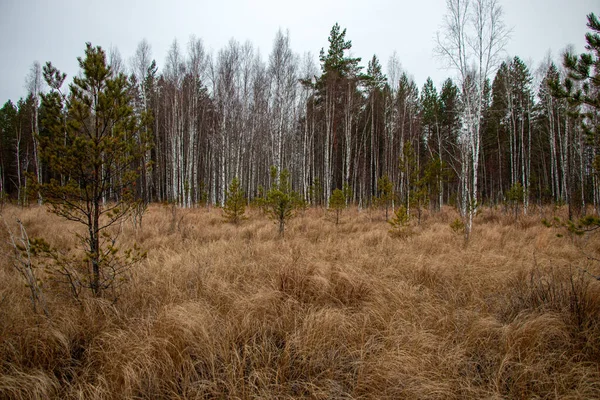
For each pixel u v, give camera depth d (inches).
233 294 154.3
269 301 143.8
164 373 97.0
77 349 115.1
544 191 812.0
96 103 141.9
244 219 448.1
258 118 857.5
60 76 154.2
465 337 118.6
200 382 95.7
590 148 490.0
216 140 960.9
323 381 98.0
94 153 133.8
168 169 913.5
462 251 246.1
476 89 411.2
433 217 534.0
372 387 93.0
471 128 377.4
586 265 193.5
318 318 124.6
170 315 119.5
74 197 141.4
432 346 110.0
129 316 133.6
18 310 126.0
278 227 380.2
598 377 92.1
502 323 128.6
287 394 92.7
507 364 101.6
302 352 109.9
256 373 95.4
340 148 1218.0
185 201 774.5
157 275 178.9
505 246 268.2
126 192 157.4
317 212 598.9
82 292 150.6
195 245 271.6
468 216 344.2
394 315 132.7
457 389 92.5
